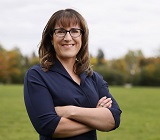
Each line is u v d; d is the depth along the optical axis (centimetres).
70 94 336
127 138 1228
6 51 9031
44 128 323
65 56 348
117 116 345
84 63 362
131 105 2684
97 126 335
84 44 361
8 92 4159
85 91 346
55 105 334
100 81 377
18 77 8844
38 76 338
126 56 9525
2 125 1476
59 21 346
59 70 345
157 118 1850
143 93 4534
